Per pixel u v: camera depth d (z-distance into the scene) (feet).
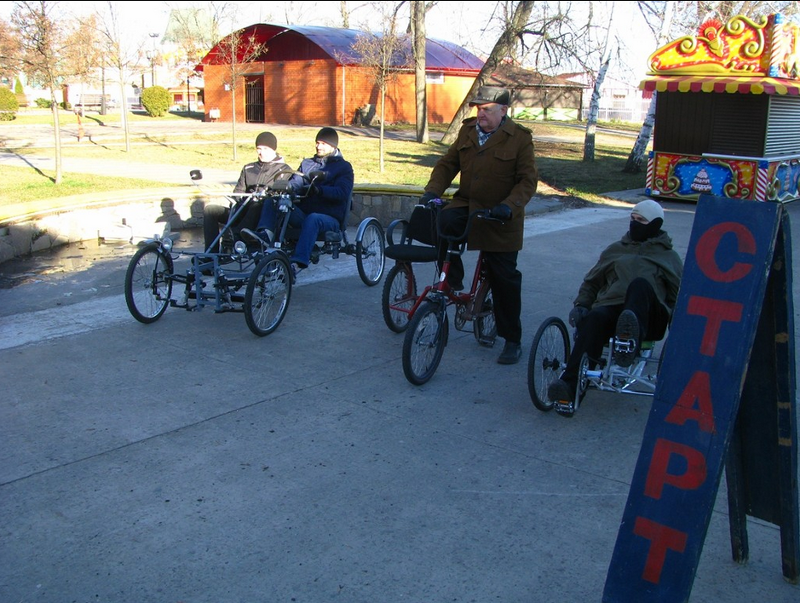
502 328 18.57
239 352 19.12
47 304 22.90
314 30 109.70
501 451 14.08
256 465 13.32
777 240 9.16
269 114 113.19
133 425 14.76
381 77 57.57
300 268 22.22
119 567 10.40
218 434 14.48
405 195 38.32
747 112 44.32
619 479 13.11
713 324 9.06
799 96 46.85
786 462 9.91
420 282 26.94
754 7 73.77
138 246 32.35
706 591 10.19
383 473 13.14
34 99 147.74
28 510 11.75
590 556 10.87
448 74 116.88
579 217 42.45
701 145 46.52
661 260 14.98
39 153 61.26
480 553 10.88
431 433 14.78
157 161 58.59
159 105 122.42
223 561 10.57
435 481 12.91
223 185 40.68
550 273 28.45
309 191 22.35
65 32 47.37
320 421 15.19
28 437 14.16
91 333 20.24
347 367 18.26
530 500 12.36
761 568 10.73
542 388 15.80
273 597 9.83
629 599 9.27
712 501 8.93
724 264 9.07
